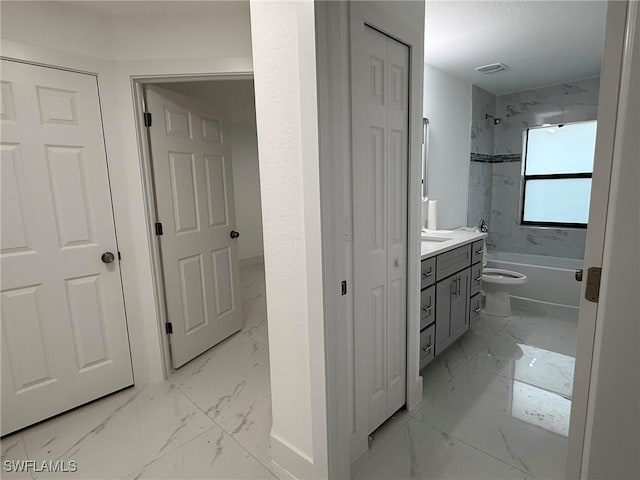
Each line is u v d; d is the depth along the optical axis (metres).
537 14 2.19
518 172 4.13
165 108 2.29
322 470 1.35
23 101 1.75
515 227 4.24
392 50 1.56
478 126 3.84
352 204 1.39
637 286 0.66
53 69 1.83
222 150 2.82
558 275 3.25
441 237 2.68
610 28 0.65
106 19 1.99
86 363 2.05
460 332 2.54
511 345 2.68
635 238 0.65
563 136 3.89
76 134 1.93
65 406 1.98
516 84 3.70
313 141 1.15
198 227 2.60
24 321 1.83
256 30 1.29
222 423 1.87
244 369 2.44
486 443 1.67
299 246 1.29
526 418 1.84
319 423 1.32
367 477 1.49
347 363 1.35
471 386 2.15
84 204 1.98
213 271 2.75
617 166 0.66
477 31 2.42
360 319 1.49
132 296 2.20
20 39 1.72
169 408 2.02
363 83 1.38
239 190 5.43
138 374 2.26
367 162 1.44
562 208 3.99
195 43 2.07
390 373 1.77
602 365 0.71
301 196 1.25
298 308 1.35
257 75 1.32
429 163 3.10
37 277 1.85
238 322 3.05
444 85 3.21
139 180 2.14
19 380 1.83
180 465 1.59
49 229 1.88
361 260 1.46
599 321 0.72
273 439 1.56
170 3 1.89
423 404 1.98
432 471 1.52
